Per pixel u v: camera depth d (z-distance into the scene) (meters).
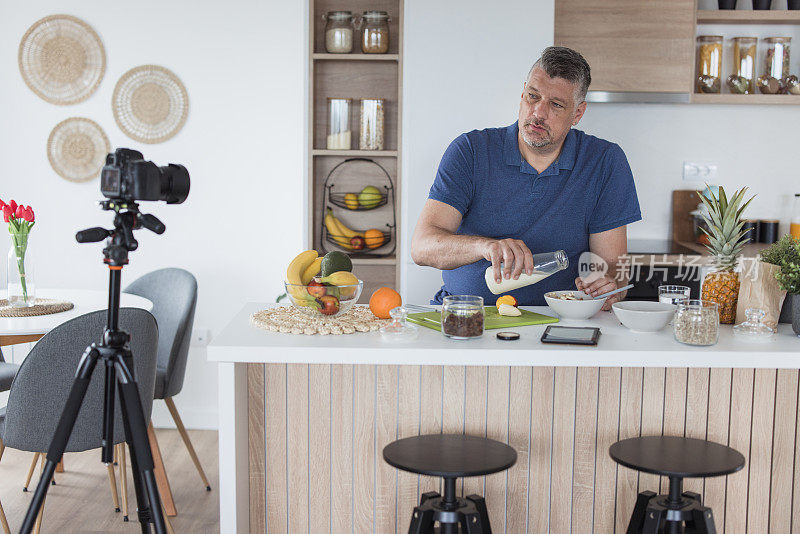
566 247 2.46
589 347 1.75
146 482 1.56
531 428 1.99
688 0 3.73
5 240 3.91
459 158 2.39
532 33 3.38
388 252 3.92
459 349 1.72
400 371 1.97
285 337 1.81
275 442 1.99
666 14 3.73
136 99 3.84
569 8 3.73
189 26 3.81
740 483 2.00
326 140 3.85
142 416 1.56
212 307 3.97
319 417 1.98
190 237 3.94
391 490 2.00
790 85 3.87
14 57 3.84
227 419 1.78
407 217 3.49
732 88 3.87
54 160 3.89
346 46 3.68
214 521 2.90
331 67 3.81
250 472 2.00
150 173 1.55
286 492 2.00
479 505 1.83
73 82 3.84
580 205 2.44
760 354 1.73
